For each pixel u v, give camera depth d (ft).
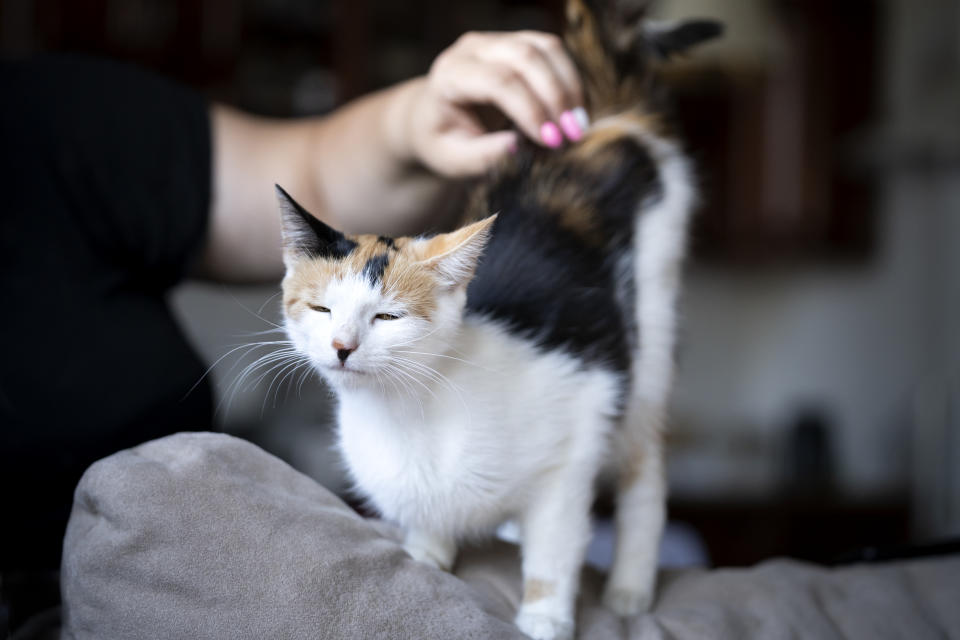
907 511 8.54
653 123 3.31
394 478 2.39
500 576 2.44
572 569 2.34
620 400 2.64
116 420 2.87
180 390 3.08
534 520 2.39
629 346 2.77
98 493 1.82
